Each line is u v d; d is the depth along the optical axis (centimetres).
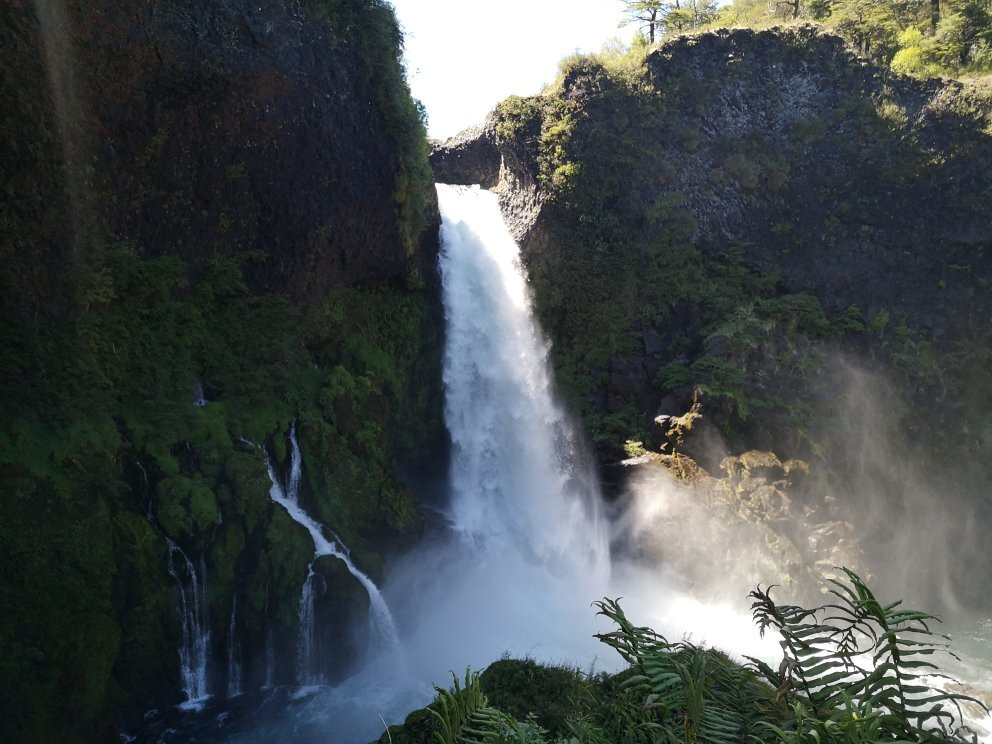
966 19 3906
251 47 2167
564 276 3272
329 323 2556
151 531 1759
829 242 3375
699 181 3362
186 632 1778
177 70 2012
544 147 3338
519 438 3100
